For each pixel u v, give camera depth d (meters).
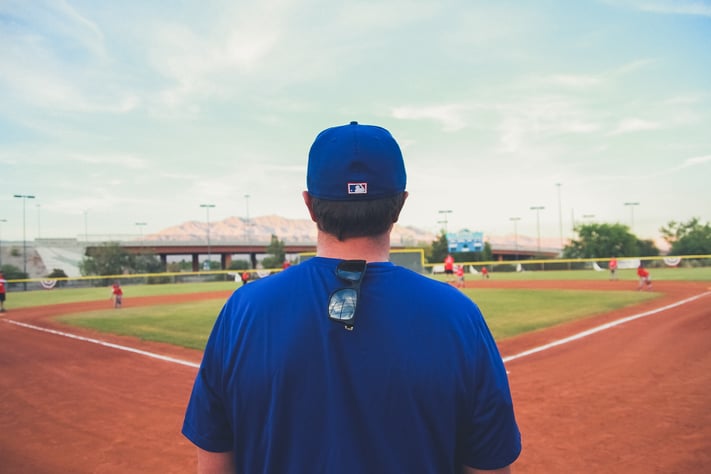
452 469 1.18
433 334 1.15
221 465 1.34
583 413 5.72
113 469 4.71
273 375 1.16
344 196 1.27
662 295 19.11
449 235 66.00
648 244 77.06
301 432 1.14
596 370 7.67
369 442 1.11
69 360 9.97
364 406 1.12
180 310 19.52
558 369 7.82
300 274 1.30
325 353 1.15
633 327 11.48
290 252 103.69
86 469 4.73
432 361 1.13
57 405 6.84
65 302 26.33
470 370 1.17
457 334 1.17
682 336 10.16
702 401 5.97
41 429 5.86
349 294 1.17
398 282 1.23
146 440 5.43
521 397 6.43
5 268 60.41
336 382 1.13
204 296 28.84
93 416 6.30
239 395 1.20
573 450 4.71
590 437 5.00
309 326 1.18
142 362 9.53
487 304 17.45
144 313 18.66
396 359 1.12
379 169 1.28
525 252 112.94
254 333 1.21
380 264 1.28
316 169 1.32
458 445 1.26
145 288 40.12
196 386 1.35
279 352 1.17
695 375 7.17
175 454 5.04
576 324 12.22
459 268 29.22
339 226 1.30
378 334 1.15
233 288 38.19
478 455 1.23
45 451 5.18
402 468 1.12
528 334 10.97
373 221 1.29
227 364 1.24
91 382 8.09
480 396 1.20
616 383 6.91
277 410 1.15
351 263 1.25
